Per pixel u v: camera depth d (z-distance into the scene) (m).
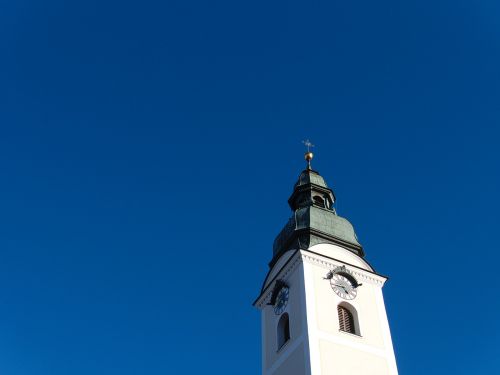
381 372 47.34
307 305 48.81
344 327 49.69
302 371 45.91
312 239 54.72
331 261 52.91
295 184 64.88
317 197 62.28
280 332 51.75
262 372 51.81
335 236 56.06
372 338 49.38
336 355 46.69
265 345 53.19
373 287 53.50
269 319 54.22
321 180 64.31
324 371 45.22
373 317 51.00
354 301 51.28
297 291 51.03
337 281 51.94
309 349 45.97
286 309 51.75
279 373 49.00
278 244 58.12
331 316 49.22
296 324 49.31
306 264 51.91
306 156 67.56
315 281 51.03
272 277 55.97
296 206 63.28
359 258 55.00
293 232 56.09
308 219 56.72
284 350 49.59
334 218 58.16
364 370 46.84
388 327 50.97
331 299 50.38
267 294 55.88
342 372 45.88
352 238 57.09
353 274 53.28
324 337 47.31
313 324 47.72
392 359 48.62
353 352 47.50
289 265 53.47
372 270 54.41
